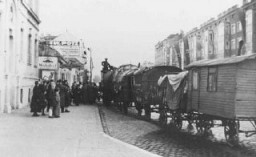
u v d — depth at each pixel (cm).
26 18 2858
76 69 6644
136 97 2467
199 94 1449
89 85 3628
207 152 1124
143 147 1210
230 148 1207
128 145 1142
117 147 1101
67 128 1545
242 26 4794
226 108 1233
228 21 5259
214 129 1733
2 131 1393
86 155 966
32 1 3297
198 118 1511
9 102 2277
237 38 4988
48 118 1967
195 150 1160
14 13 2422
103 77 4128
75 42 6725
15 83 2441
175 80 1686
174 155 1070
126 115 2548
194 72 1503
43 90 2091
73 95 3297
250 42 4597
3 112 2180
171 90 1741
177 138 1434
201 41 6425
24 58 2808
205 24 6172
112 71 3575
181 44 7688
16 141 1164
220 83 1282
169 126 1811
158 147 1212
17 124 1630
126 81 2705
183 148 1197
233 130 1245
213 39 5847
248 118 1188
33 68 3288
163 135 1516
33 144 1116
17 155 941
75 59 6650
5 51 2184
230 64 1216
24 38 2795
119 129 1706
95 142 1188
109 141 1216
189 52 7194
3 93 2161
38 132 1391
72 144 1138
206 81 1391
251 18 4591
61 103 2386
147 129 1722
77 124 1711
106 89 3584
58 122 1772
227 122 1288
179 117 1689
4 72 2183
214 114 1318
